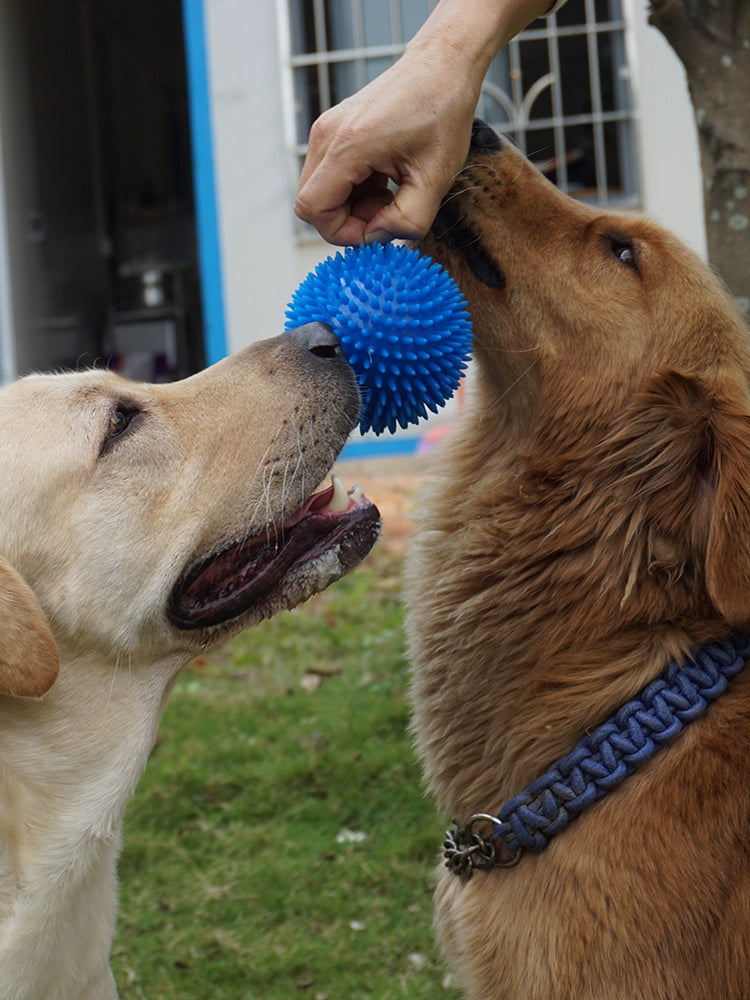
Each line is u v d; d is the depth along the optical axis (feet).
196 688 4.82
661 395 2.43
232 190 7.76
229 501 2.47
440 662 2.57
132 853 3.64
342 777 3.92
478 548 2.54
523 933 2.29
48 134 10.34
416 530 2.71
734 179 3.20
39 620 2.23
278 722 4.37
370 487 7.23
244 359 2.58
